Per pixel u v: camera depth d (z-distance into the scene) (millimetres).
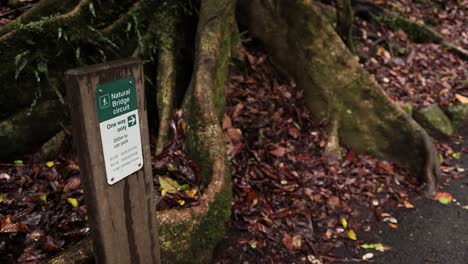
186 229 2713
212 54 3803
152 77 3961
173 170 3271
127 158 1872
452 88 6199
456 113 5699
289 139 4332
